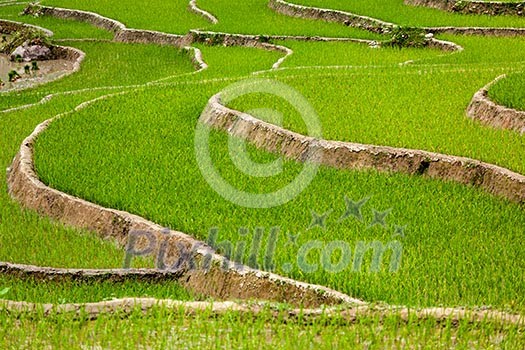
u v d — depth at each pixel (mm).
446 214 15477
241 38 36375
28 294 13562
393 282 12539
